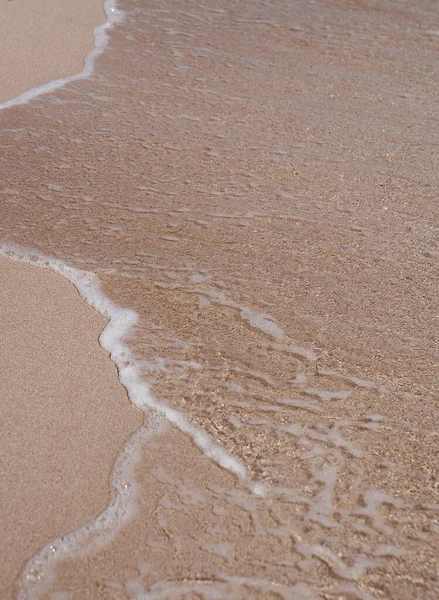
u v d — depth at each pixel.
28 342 3.10
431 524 2.43
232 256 3.74
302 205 4.21
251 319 3.32
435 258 3.83
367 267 3.72
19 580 2.21
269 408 2.86
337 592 2.21
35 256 3.64
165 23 6.72
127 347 3.12
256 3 7.38
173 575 2.24
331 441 2.72
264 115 5.21
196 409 2.84
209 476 2.56
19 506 2.41
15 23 6.26
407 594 2.21
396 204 4.28
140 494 2.48
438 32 6.92
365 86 5.76
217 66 5.92
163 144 4.77
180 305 3.39
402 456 2.67
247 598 2.18
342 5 7.46
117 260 3.66
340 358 3.12
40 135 4.77
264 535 2.37
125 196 4.20
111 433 2.70
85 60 5.85
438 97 5.66
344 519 2.43
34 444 2.63
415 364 3.11
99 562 2.27
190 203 4.17
